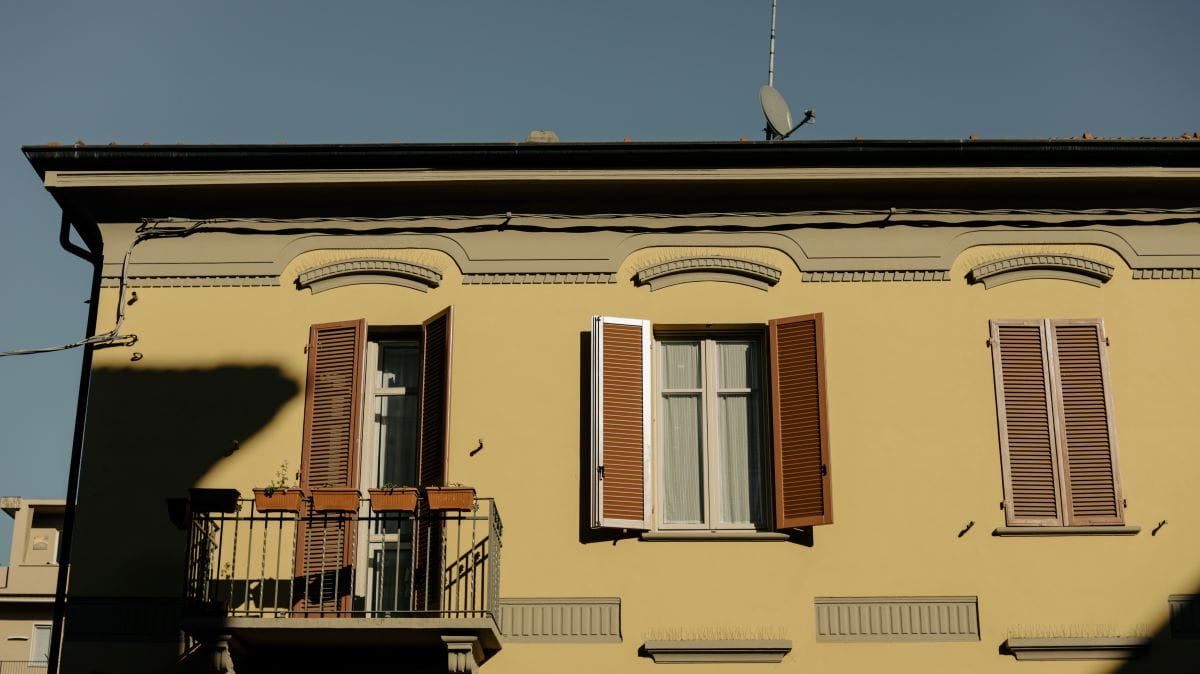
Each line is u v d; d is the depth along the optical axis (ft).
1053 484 48.75
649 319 50.65
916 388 49.85
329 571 47.73
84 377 52.39
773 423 49.34
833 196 51.72
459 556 46.73
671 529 49.21
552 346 50.60
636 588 47.67
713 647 46.68
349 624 43.34
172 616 47.83
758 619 47.26
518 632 47.21
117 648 47.42
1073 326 50.49
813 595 47.47
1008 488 48.55
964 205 51.80
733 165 50.67
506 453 49.29
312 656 46.93
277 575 44.55
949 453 49.08
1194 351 50.24
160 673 47.14
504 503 48.70
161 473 49.60
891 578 47.62
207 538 45.55
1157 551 47.93
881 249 51.47
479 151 50.47
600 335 49.62
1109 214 51.70
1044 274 51.16
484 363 50.39
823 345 49.57
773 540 48.14
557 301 51.13
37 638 115.03
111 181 51.29
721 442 50.39
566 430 49.60
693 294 51.13
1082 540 48.08
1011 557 47.85
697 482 50.01
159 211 52.54
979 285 51.08
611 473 48.29
